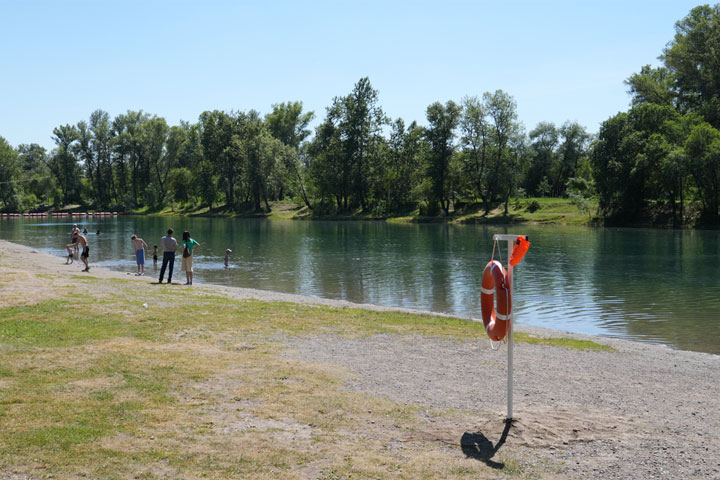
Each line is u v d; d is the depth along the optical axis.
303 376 9.24
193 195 127.19
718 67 74.62
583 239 54.53
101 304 14.94
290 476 5.73
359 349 11.51
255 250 44.53
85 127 132.88
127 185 132.62
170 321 13.41
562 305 21.72
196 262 36.22
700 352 14.03
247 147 109.50
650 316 19.52
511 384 7.48
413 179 100.31
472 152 88.81
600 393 8.99
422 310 20.50
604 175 74.00
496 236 7.90
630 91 84.56
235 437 6.64
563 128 121.69
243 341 11.81
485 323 8.02
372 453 6.36
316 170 102.38
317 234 63.78
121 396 7.88
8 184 124.00
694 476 6.04
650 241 51.69
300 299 19.64
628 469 6.19
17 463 5.75
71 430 6.61
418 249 45.22
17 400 7.53
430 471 5.98
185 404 7.70
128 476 5.59
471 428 7.21
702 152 64.62
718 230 64.25
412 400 8.24
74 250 36.16
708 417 7.95
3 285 16.91
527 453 6.53
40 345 10.48
